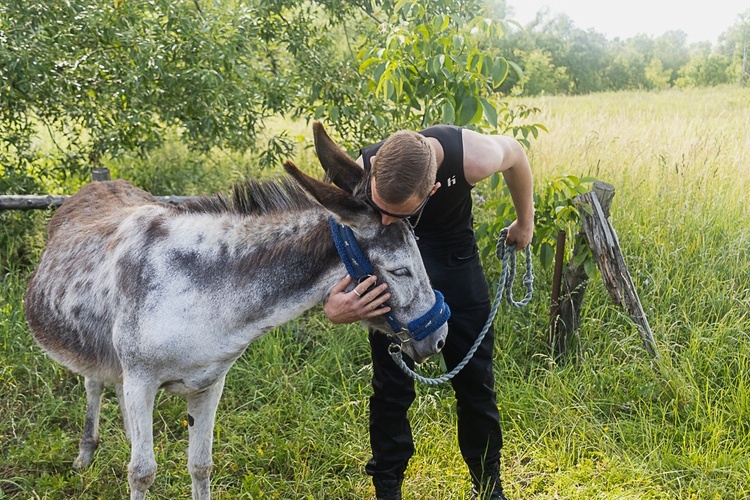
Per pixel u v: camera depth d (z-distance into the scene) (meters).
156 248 2.36
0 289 4.46
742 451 3.16
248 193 2.36
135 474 2.44
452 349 2.78
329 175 2.17
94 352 2.64
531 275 3.11
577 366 3.95
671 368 3.63
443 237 2.62
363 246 2.15
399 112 4.88
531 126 4.43
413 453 3.02
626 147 6.83
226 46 5.32
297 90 5.96
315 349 4.14
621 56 50.06
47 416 3.52
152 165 6.95
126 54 5.42
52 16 5.18
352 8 6.45
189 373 2.38
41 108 5.51
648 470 3.09
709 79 39.72
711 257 4.64
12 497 3.03
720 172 5.91
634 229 4.96
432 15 5.13
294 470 3.16
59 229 3.04
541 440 3.34
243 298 2.27
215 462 3.23
